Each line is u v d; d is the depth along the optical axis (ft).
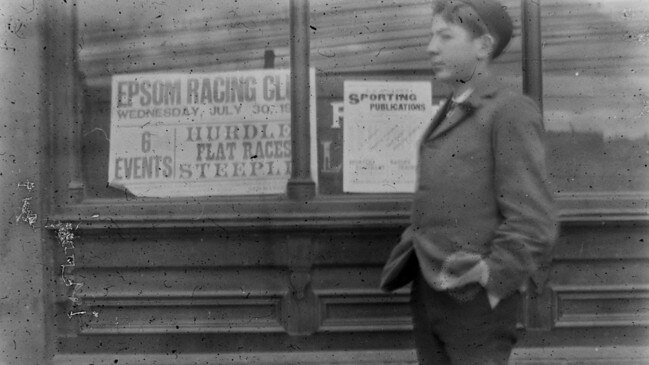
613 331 13.17
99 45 13.60
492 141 10.50
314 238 13.32
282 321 13.33
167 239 13.47
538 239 10.08
